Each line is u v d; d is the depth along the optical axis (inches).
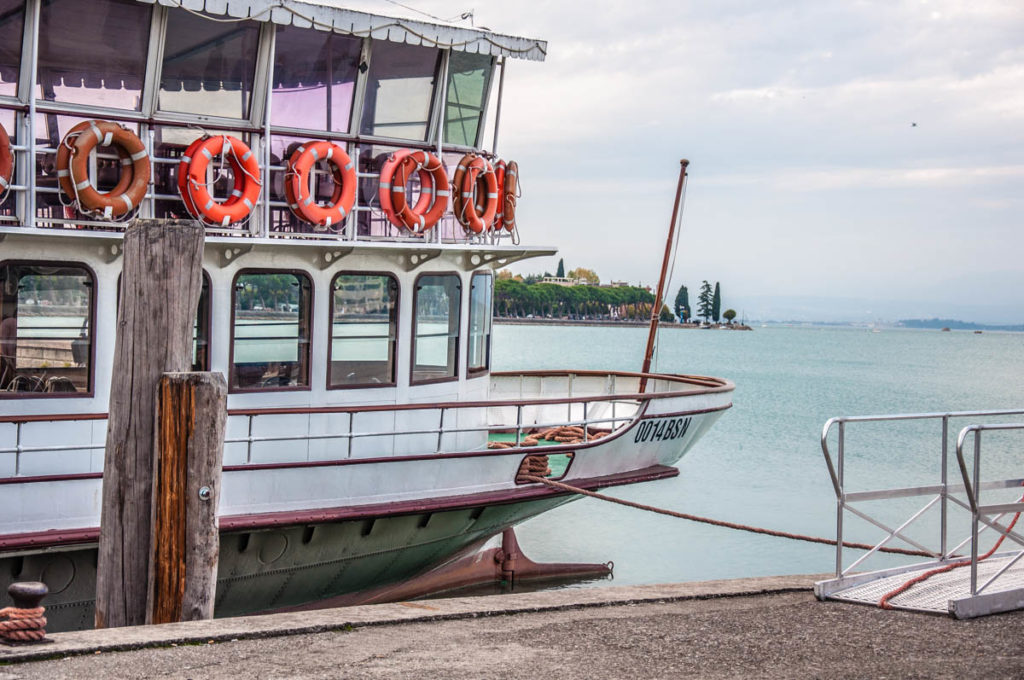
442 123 600.1
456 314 625.0
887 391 3171.8
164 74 516.4
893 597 359.3
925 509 404.5
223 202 517.0
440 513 579.8
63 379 497.7
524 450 599.8
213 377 326.0
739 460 1553.9
